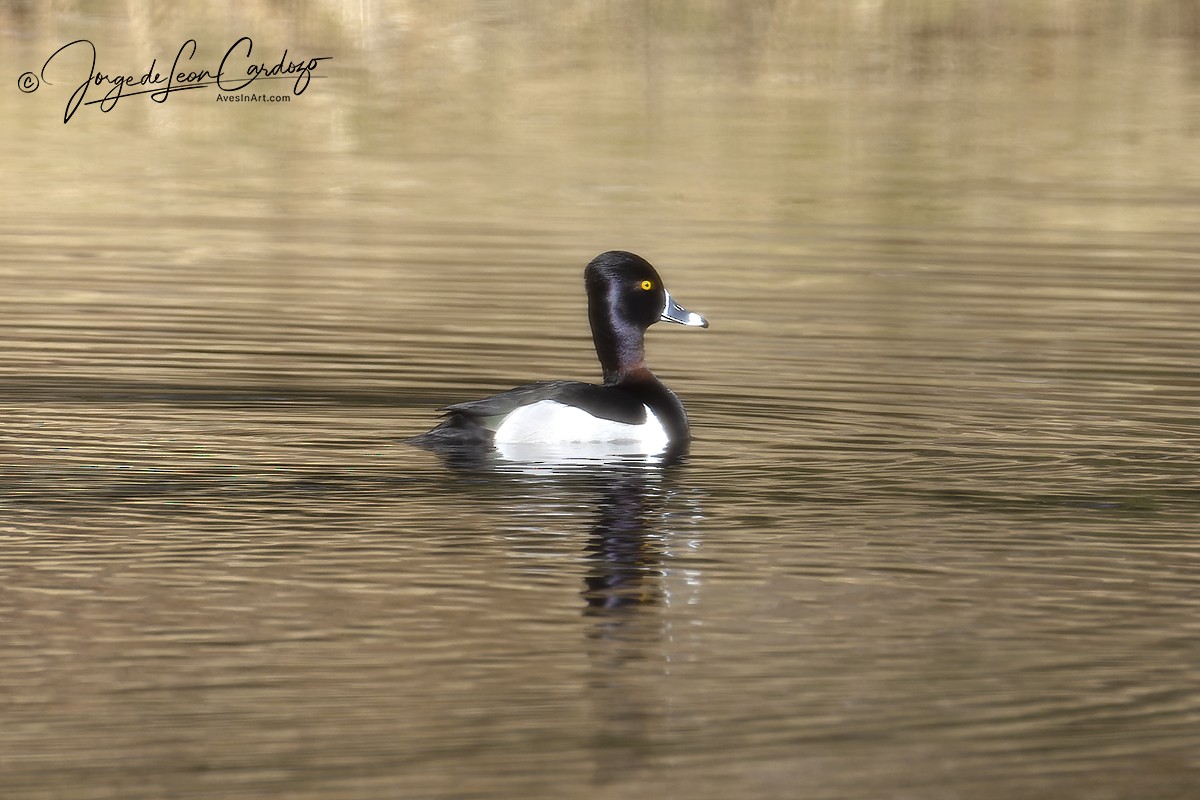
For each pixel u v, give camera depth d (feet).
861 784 26.81
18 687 29.48
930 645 32.14
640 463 44.52
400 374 54.54
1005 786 26.86
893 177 90.89
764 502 41.16
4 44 111.96
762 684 30.19
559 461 44.52
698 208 83.56
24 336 58.23
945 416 50.11
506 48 117.08
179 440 45.85
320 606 33.45
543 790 26.37
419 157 93.97
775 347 59.31
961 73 115.03
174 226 78.48
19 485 41.19
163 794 25.98
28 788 26.11
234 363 55.26
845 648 31.91
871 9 126.62
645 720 28.73
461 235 77.56
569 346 58.90
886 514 40.29
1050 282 70.54
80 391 51.06
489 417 45.80
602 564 36.27
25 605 33.19
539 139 97.86
